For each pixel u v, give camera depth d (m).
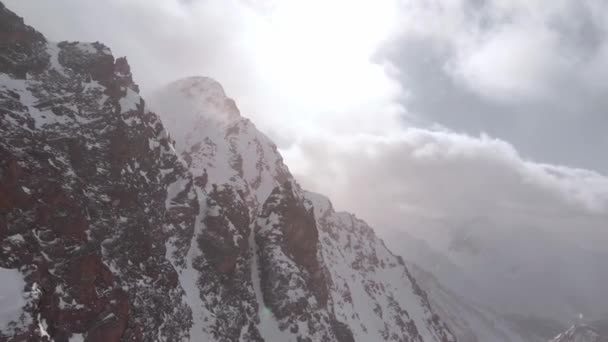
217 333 66.31
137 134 68.69
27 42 66.25
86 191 53.84
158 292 57.41
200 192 85.88
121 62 83.19
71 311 40.88
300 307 82.44
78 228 47.22
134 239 57.47
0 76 58.47
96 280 46.22
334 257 144.75
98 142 60.53
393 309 150.50
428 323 170.50
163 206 69.69
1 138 47.62
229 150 140.88
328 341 84.25
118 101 69.06
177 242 70.25
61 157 53.53
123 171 62.09
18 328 31.52
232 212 89.44
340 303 116.25
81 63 71.00
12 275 35.94
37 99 59.66
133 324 48.69
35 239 42.09
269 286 84.19
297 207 98.31
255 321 77.38
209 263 74.44
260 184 141.62
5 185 41.88
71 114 61.00
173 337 56.84
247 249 88.50
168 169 75.69
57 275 41.88
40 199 45.03
